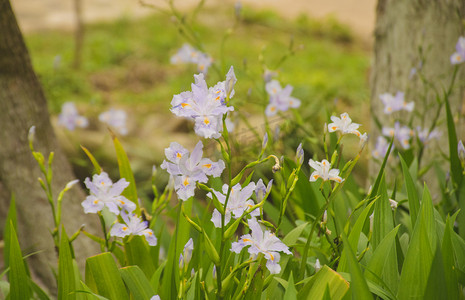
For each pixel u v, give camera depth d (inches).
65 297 49.9
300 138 72.1
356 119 121.7
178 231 52.8
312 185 58.6
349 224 53.2
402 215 57.8
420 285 47.8
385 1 79.0
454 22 75.0
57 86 196.5
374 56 81.4
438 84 75.9
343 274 49.2
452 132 57.4
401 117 77.1
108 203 50.8
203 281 48.4
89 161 130.8
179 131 169.2
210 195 46.4
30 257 68.0
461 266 50.9
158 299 47.4
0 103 65.6
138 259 54.6
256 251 45.7
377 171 76.0
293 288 46.5
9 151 66.0
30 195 66.5
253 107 134.4
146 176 134.5
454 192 59.4
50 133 68.5
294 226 61.3
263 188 47.4
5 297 52.7
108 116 95.1
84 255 66.0
